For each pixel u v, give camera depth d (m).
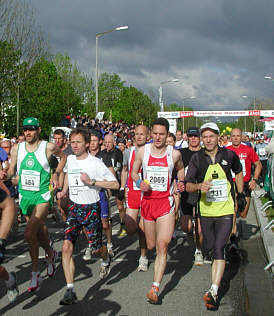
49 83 24.45
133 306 4.32
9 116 21.80
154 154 4.63
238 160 4.82
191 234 6.21
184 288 4.89
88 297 4.59
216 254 4.34
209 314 4.11
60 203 6.55
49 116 24.64
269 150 8.70
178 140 11.65
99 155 6.58
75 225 4.57
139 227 5.53
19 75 20.53
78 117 28.48
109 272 5.52
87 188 4.61
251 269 5.64
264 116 32.84
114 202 12.47
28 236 4.61
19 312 4.17
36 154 4.94
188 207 6.03
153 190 4.59
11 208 3.66
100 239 4.75
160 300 4.50
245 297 4.59
